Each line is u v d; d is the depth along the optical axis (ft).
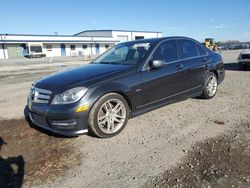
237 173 10.20
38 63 98.58
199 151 12.16
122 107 14.60
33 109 14.08
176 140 13.56
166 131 14.85
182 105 19.76
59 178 10.53
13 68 73.51
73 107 12.84
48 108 13.25
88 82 13.55
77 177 10.55
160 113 18.06
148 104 15.84
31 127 16.39
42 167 11.41
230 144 12.69
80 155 12.39
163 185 9.73
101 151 12.73
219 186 9.48
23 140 14.35
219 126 15.19
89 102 13.15
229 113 17.48
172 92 17.26
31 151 13.00
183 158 11.60
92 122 13.50
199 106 19.38
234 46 169.78
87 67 16.55
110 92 13.98
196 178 10.03
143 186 9.75
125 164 11.40
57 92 13.26
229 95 22.65
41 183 10.22
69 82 13.73
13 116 19.19
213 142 13.04
